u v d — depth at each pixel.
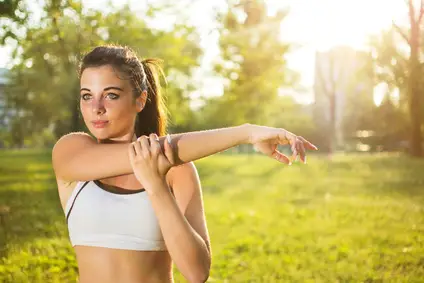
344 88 35.31
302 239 8.62
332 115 35.34
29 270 6.54
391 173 21.55
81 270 1.95
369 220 10.48
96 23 15.02
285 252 7.67
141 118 2.25
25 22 12.20
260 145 1.75
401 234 8.98
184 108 28.91
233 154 47.84
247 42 27.11
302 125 48.47
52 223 9.84
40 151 43.75
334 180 19.05
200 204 2.03
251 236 8.80
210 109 31.72
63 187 1.99
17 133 37.12
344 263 6.98
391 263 7.04
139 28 17.11
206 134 1.77
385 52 27.30
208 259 1.79
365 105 50.06
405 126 43.25
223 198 14.14
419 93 28.94
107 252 1.89
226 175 21.70
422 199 13.73
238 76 28.16
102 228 1.88
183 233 1.72
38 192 14.98
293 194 14.94
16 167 25.02
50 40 14.49
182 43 19.25
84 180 1.87
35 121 36.34
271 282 6.20
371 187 16.58
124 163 1.78
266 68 27.88
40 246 7.87
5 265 6.76
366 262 7.07
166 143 1.70
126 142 1.98
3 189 15.69
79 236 1.92
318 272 6.59
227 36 26.78
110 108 1.89
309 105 49.09
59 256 7.25
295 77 29.08
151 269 1.92
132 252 1.88
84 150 1.88
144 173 1.70
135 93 1.94
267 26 27.31
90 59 1.91
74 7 14.21
